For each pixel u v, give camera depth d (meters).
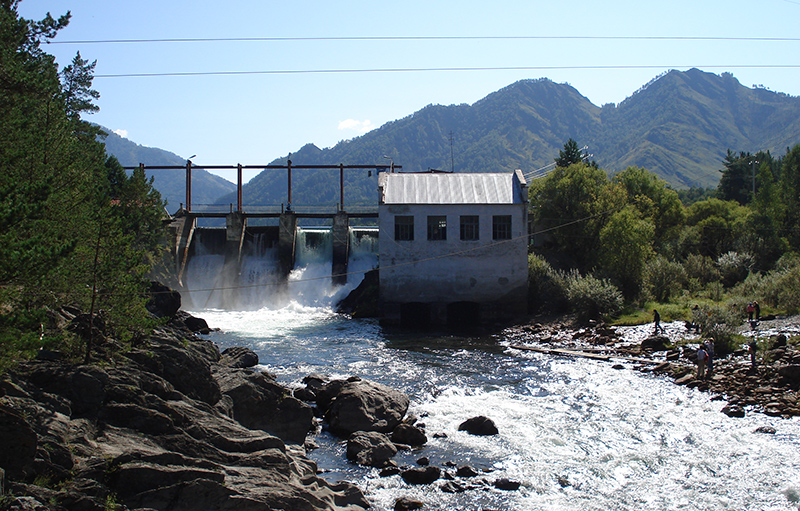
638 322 52.94
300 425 26.59
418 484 22.95
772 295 52.69
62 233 23.14
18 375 18.69
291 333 57.50
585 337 50.91
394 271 62.09
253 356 42.41
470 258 61.88
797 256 67.19
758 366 35.91
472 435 28.36
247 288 75.62
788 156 95.19
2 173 19.75
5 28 23.97
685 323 49.97
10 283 16.20
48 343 15.30
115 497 15.11
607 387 35.84
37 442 15.02
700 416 29.84
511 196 63.00
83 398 18.81
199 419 21.16
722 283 64.81
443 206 61.72
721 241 76.94
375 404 29.81
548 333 54.84
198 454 18.55
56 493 14.23
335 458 25.56
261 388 26.92
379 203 61.75
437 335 56.56
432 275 61.97
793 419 28.55
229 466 18.33
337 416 28.84
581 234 70.62
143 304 26.00
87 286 23.66
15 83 22.11
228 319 66.44
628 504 21.16
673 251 74.94
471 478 23.42
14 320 14.16
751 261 66.31
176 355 24.72
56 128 27.16
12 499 12.80
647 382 36.62
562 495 21.95
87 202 28.38
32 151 21.72
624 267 59.72
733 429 27.80
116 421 18.56
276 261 78.38
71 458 15.73
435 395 34.97
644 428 28.56
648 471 23.83
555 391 35.47
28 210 14.34
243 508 16.16
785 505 20.58
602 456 25.47
